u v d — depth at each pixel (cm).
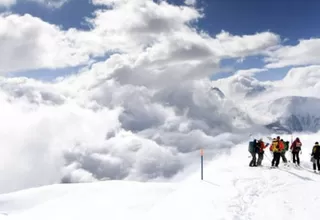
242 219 1488
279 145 2375
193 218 1545
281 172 2175
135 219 1716
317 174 2170
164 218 1605
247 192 1802
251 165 2445
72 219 2375
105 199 2795
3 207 2975
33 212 2633
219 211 1582
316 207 1535
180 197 1847
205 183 2017
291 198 1670
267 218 1477
